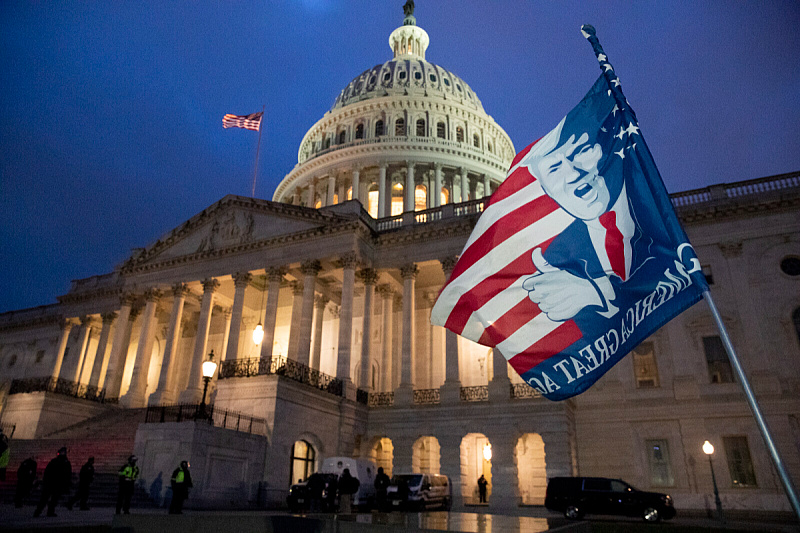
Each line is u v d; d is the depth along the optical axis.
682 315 34.31
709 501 30.14
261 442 28.50
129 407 40.41
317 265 38.56
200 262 43.06
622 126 7.70
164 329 51.38
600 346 6.97
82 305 52.84
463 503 32.38
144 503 23.77
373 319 45.41
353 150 66.81
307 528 7.34
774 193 33.72
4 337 60.88
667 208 6.81
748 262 33.53
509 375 39.94
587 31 8.59
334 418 33.62
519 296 7.80
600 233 7.48
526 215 8.20
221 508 25.06
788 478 4.62
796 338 31.41
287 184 73.38
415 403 35.69
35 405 38.62
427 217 41.94
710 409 31.86
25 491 19.48
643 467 32.28
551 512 27.12
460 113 72.44
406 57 86.12
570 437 32.31
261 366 33.31
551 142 8.51
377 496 24.78
